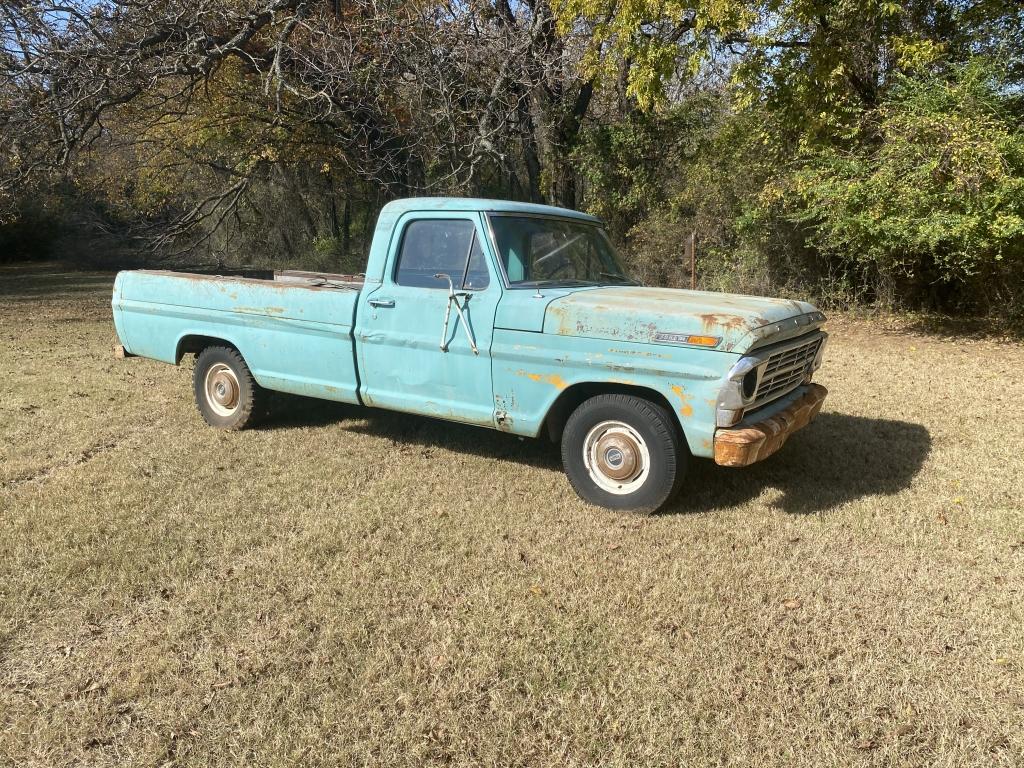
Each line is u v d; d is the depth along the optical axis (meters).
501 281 4.72
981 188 9.69
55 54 12.75
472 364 4.80
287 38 15.34
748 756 2.54
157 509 4.57
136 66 13.34
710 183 15.38
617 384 4.46
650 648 3.14
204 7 13.77
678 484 4.36
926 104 10.65
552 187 18.66
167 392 7.71
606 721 2.70
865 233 10.96
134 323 6.64
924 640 3.20
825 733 2.64
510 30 15.10
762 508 4.56
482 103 15.70
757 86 12.87
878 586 3.65
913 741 2.61
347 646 3.14
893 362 9.38
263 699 2.80
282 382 5.81
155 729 2.67
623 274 5.61
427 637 3.22
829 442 5.86
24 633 3.28
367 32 14.91
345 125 18.31
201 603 3.48
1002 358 9.66
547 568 3.82
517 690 2.89
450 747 2.57
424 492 4.86
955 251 10.66
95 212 24.84
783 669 3.00
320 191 24.55
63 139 13.02
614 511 4.52
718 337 3.99
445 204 4.96
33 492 4.84
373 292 5.21
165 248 21.00
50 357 9.80
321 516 4.48
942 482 5.01
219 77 17.95
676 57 13.17
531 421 4.66
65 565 3.81
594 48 14.60
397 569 3.82
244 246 24.69
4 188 13.86
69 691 2.88
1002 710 2.75
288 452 5.67
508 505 4.64
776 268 14.45
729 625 3.31
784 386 4.65
